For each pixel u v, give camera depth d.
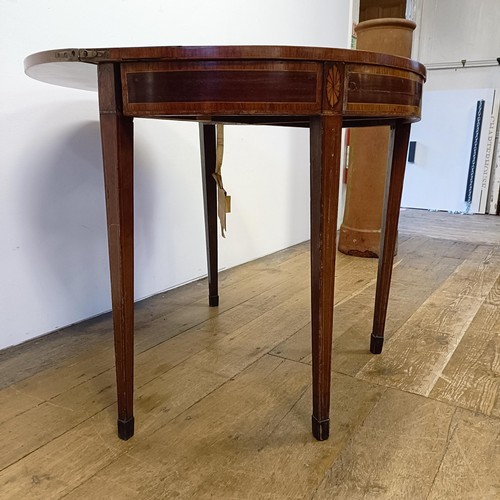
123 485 0.66
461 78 3.74
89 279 1.30
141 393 0.91
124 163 0.70
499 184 3.56
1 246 1.07
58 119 1.16
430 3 3.71
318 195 0.69
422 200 3.85
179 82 0.64
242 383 0.96
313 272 0.72
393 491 0.65
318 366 0.74
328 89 0.65
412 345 1.15
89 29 1.19
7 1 1.01
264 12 1.84
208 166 1.31
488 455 0.72
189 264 1.65
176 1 1.43
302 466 0.70
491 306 1.44
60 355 1.08
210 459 0.72
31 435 0.78
